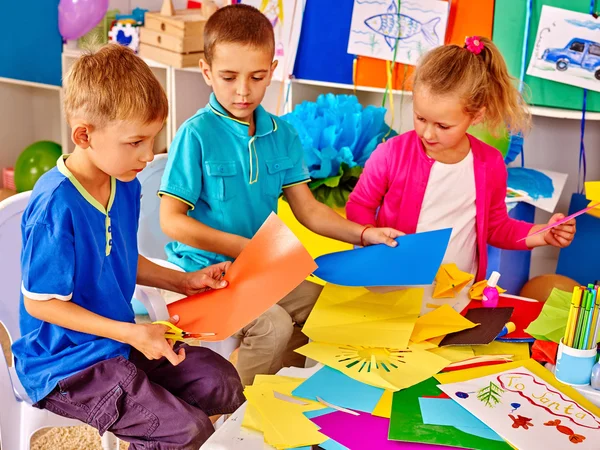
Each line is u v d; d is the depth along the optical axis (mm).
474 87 1375
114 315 1155
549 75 1923
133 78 1033
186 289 1255
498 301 1293
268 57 1431
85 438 1641
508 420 870
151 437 1078
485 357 1055
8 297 1278
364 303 1209
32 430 1214
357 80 2271
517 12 1934
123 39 2805
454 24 2059
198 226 1411
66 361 1097
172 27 2588
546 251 2369
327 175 2029
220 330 1030
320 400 917
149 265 1304
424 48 2123
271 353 1430
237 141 1513
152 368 1188
